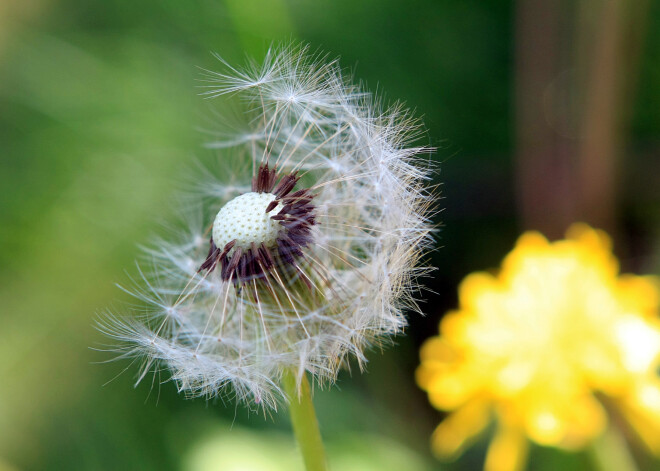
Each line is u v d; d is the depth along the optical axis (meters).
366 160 0.23
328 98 0.23
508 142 0.34
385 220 0.22
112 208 0.32
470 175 0.34
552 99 0.33
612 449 0.26
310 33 0.33
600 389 0.26
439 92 0.34
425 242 0.22
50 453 0.30
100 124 0.33
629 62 0.32
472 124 0.34
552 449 0.26
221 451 0.29
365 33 0.34
